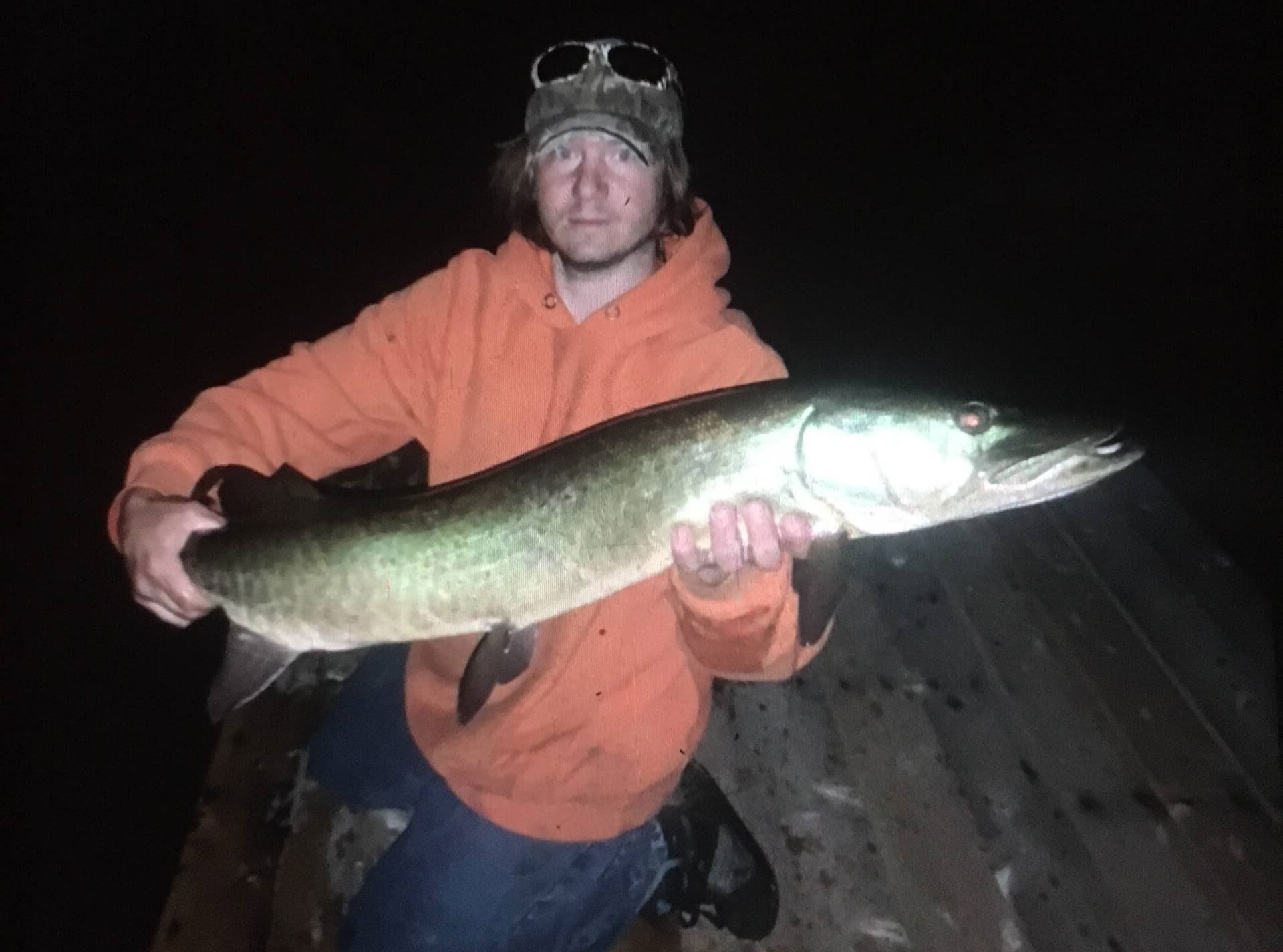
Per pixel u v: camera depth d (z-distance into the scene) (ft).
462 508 3.18
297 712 4.44
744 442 3.14
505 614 3.22
